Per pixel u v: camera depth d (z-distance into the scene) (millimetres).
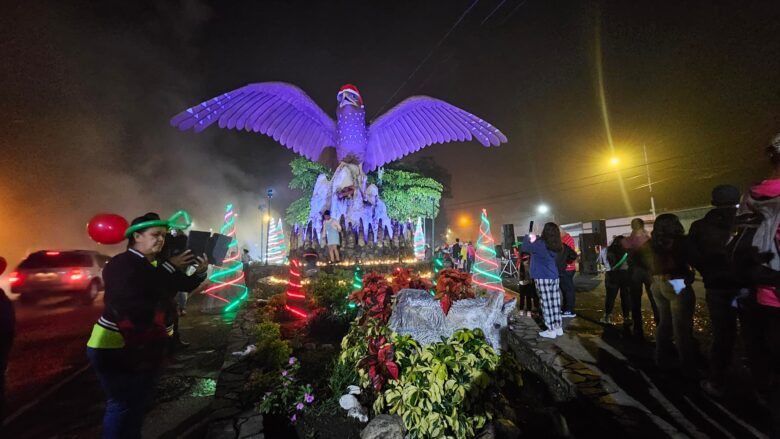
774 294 2219
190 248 2793
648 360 4285
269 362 4281
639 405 3213
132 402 2244
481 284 11539
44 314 9164
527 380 4332
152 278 2338
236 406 3357
